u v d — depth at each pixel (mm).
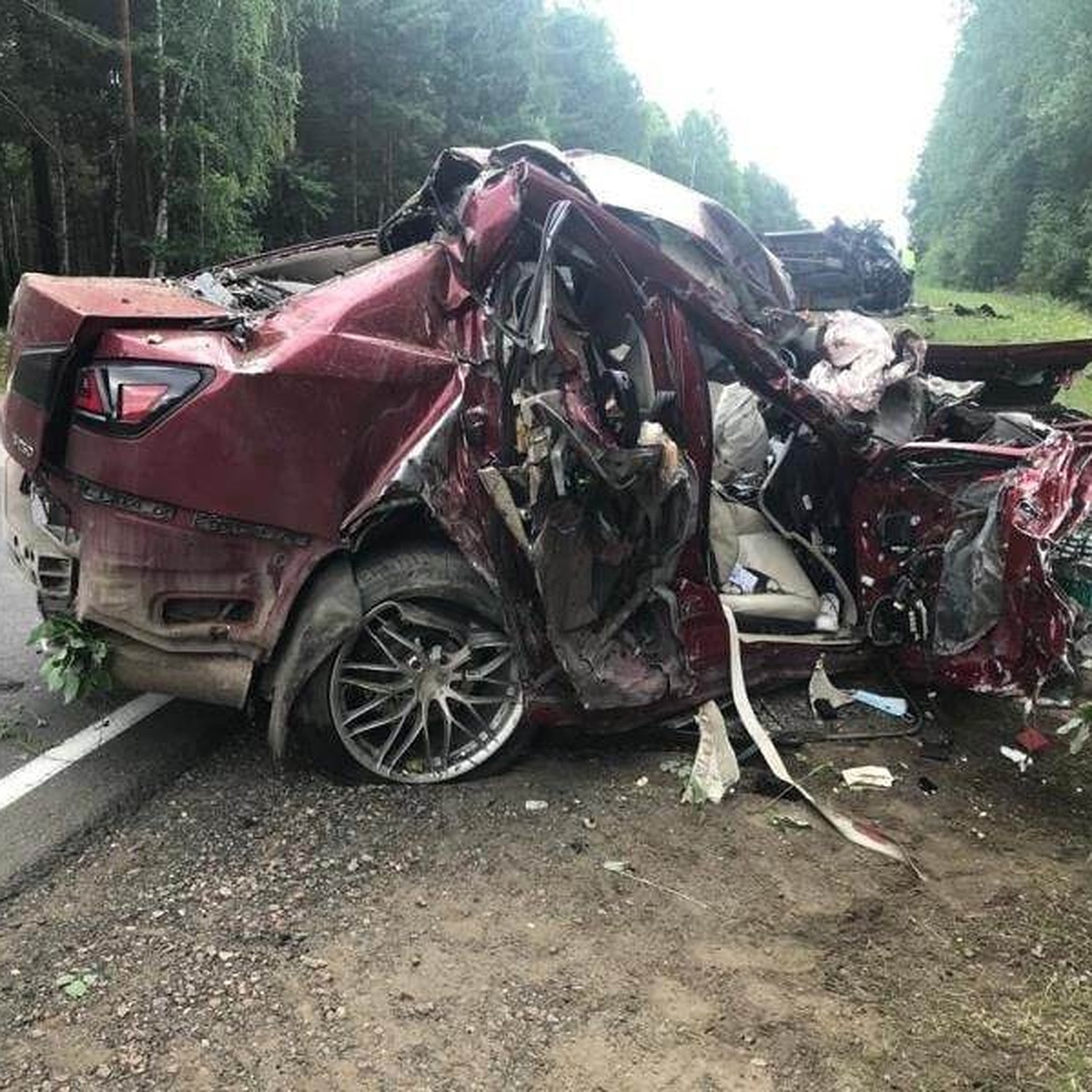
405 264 3342
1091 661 4133
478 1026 2396
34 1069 2186
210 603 3086
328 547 3127
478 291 3398
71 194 21281
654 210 4094
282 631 3119
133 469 2914
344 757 3334
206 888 2834
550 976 2582
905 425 4496
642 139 59188
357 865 2980
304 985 2494
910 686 4465
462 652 3398
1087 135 34250
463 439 3260
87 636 3094
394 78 30828
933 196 52375
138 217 20031
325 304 3191
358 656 3305
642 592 3613
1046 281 35125
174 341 2971
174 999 2414
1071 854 3330
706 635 3824
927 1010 2545
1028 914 2971
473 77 35594
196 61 19297
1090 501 3625
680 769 3648
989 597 3734
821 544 4445
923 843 3340
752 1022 2467
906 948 2787
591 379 3469
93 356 2945
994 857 3279
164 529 2967
